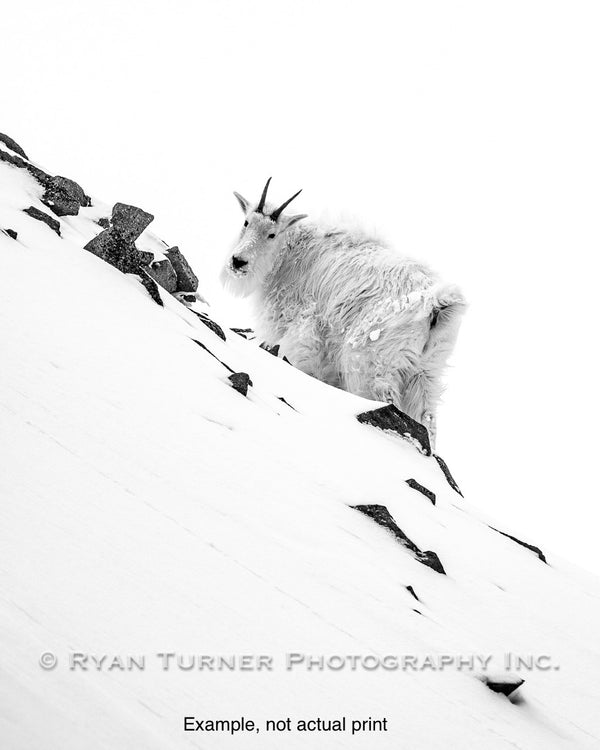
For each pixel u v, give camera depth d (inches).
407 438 857.5
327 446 735.7
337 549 584.7
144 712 392.2
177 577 483.8
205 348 797.2
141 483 549.0
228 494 584.4
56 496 499.8
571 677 582.9
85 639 413.7
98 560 467.2
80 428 572.7
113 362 672.4
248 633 470.3
